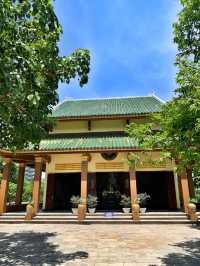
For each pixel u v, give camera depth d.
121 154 19.59
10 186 27.72
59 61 7.41
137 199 16.25
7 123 7.21
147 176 19.53
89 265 7.38
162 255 8.34
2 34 5.10
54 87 7.70
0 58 4.85
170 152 8.02
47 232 12.78
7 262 7.82
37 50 6.60
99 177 19.70
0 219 16.28
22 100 5.75
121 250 9.01
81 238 11.16
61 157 20.19
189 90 6.86
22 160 19.94
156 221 15.10
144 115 19.55
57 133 21.17
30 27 6.48
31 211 16.22
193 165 7.55
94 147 16.80
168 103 7.68
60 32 6.98
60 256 8.38
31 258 8.21
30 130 7.16
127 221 15.20
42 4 6.19
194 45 7.81
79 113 21.19
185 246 9.54
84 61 7.70
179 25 7.76
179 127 6.64
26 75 5.38
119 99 25.67
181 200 18.70
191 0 7.31
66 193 19.84
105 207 19.08
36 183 17.23
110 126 20.95
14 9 5.68
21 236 11.84
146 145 8.06
